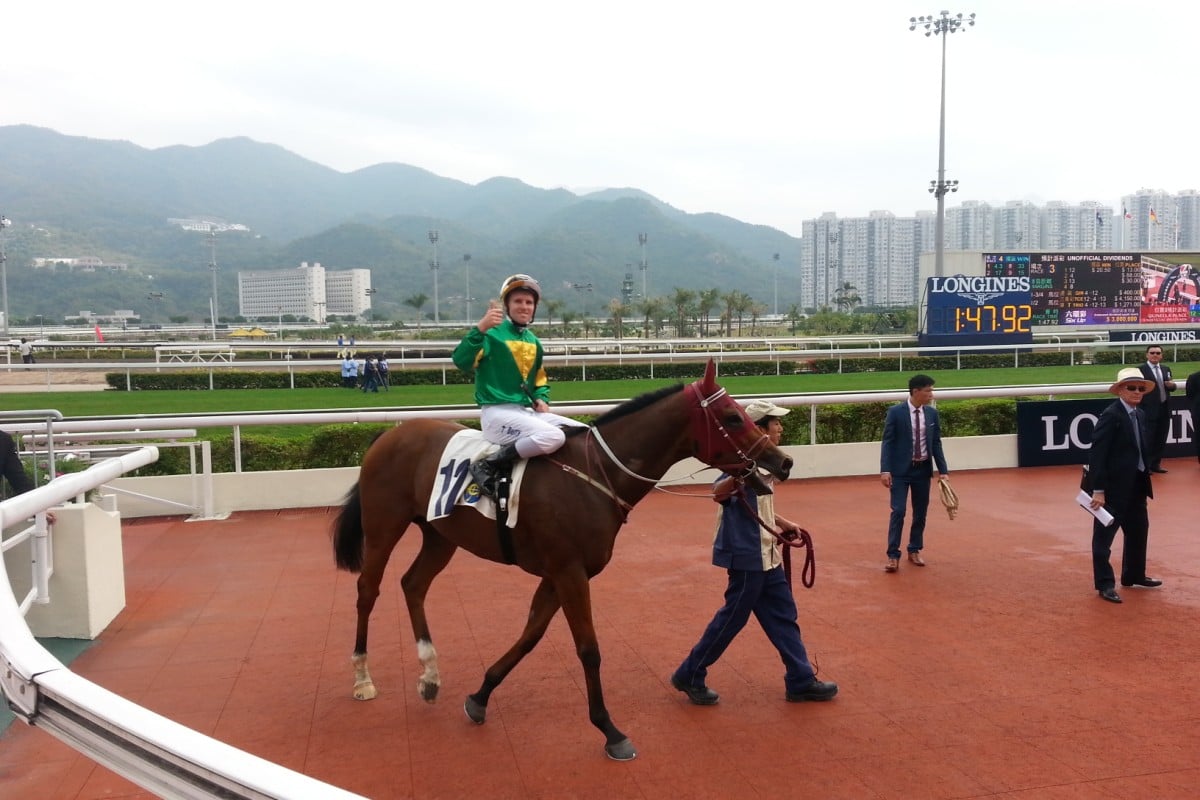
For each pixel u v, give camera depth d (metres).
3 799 3.11
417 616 4.03
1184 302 28.27
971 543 6.78
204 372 23.20
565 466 3.55
